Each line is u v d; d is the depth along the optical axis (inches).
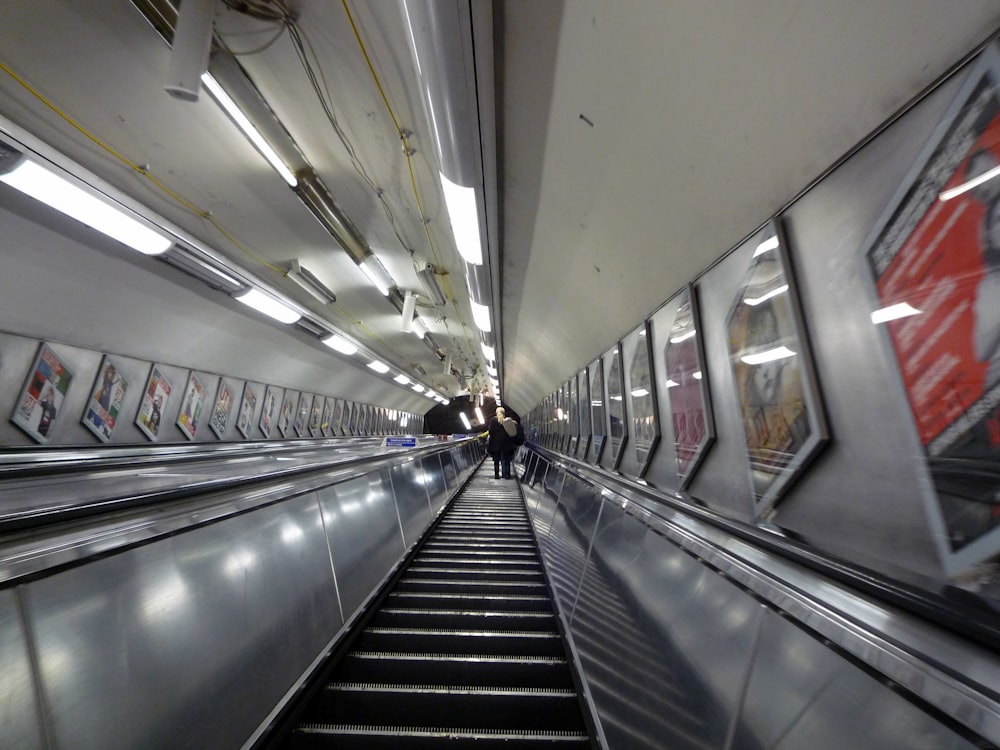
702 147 78.0
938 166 46.6
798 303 69.3
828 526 63.4
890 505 52.9
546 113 99.0
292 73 113.2
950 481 45.1
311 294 246.7
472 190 114.8
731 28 58.8
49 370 201.8
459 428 1223.5
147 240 161.0
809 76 56.6
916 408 49.6
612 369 186.7
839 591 36.9
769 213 76.2
